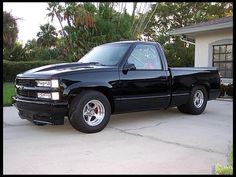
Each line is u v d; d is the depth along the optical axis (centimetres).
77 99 645
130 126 733
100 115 674
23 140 607
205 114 901
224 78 1466
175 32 1549
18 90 705
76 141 600
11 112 912
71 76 640
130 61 734
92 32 1608
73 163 480
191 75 860
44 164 475
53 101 625
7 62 1986
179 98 832
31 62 1994
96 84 664
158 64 791
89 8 1653
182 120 807
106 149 549
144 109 762
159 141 601
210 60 1523
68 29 1656
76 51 1611
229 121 797
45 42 2680
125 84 710
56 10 1650
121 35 1653
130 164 475
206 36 1534
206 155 518
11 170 452
